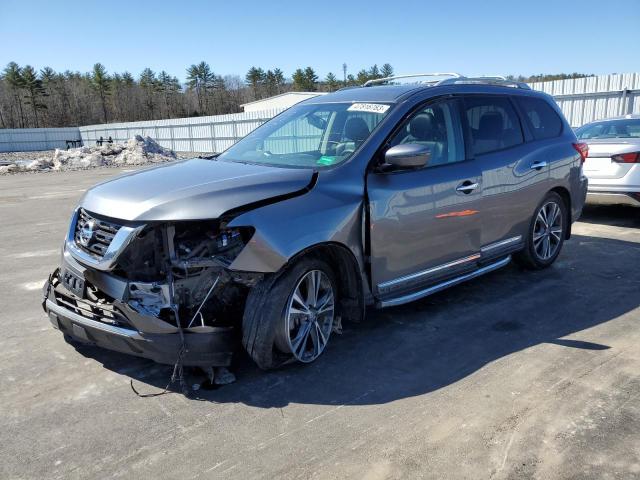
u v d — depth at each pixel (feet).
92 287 11.19
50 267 21.06
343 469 8.65
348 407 10.48
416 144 12.53
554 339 13.55
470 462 8.80
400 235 13.08
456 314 15.24
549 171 17.93
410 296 13.69
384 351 12.91
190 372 11.78
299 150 14.05
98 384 11.36
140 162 94.63
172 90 376.68
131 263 10.50
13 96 315.99
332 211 11.68
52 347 13.17
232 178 11.71
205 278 10.72
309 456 8.97
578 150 19.47
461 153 14.94
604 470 8.60
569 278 18.40
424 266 13.97
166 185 11.44
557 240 19.40
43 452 9.09
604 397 10.75
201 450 9.15
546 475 8.48
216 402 10.65
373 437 9.49
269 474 8.54
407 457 8.93
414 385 11.32
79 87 355.97
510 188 16.34
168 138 157.07
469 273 15.66
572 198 19.44
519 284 17.79
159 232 10.64
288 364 12.14
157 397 10.84
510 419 10.01
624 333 13.87
